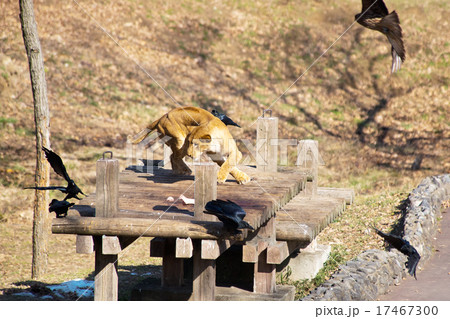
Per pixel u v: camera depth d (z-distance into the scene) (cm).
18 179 2069
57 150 2327
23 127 2505
